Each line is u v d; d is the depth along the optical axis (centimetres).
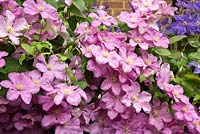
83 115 96
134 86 99
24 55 88
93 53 96
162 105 104
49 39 97
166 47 106
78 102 87
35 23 96
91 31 103
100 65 97
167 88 103
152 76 104
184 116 102
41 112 90
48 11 94
